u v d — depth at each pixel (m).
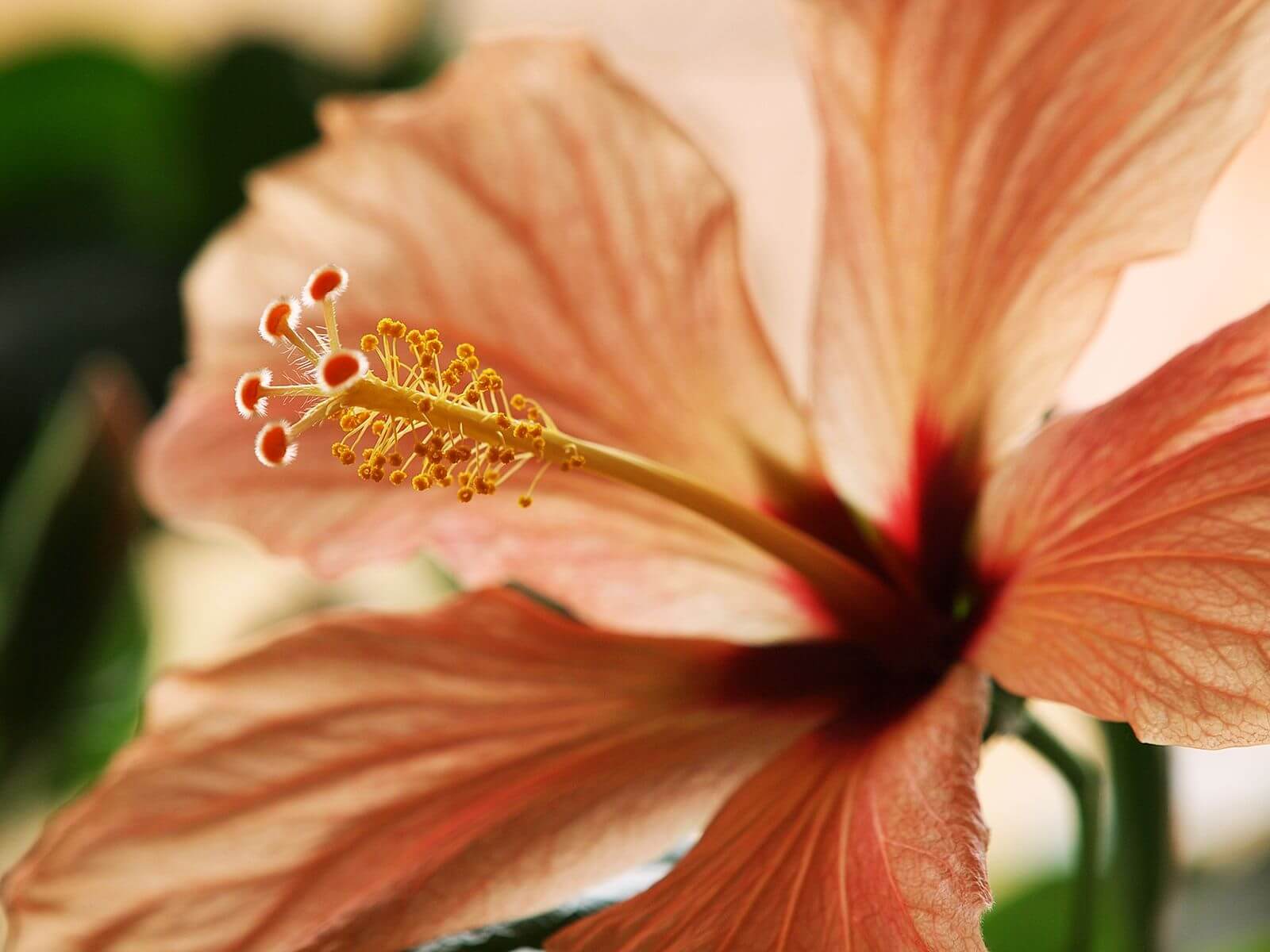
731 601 0.25
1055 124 0.24
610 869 0.24
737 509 0.24
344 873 0.24
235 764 0.24
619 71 0.25
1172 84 0.23
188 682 0.25
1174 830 0.25
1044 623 0.23
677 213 0.25
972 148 0.24
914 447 0.25
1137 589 0.22
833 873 0.22
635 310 0.25
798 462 0.25
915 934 0.21
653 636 0.25
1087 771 0.25
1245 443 0.22
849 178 0.25
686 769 0.24
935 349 0.25
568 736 0.24
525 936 0.24
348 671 0.25
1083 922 0.25
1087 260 0.23
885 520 0.25
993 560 0.24
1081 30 0.23
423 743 0.24
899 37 0.24
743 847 0.22
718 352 0.25
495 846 0.24
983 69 0.24
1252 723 0.21
